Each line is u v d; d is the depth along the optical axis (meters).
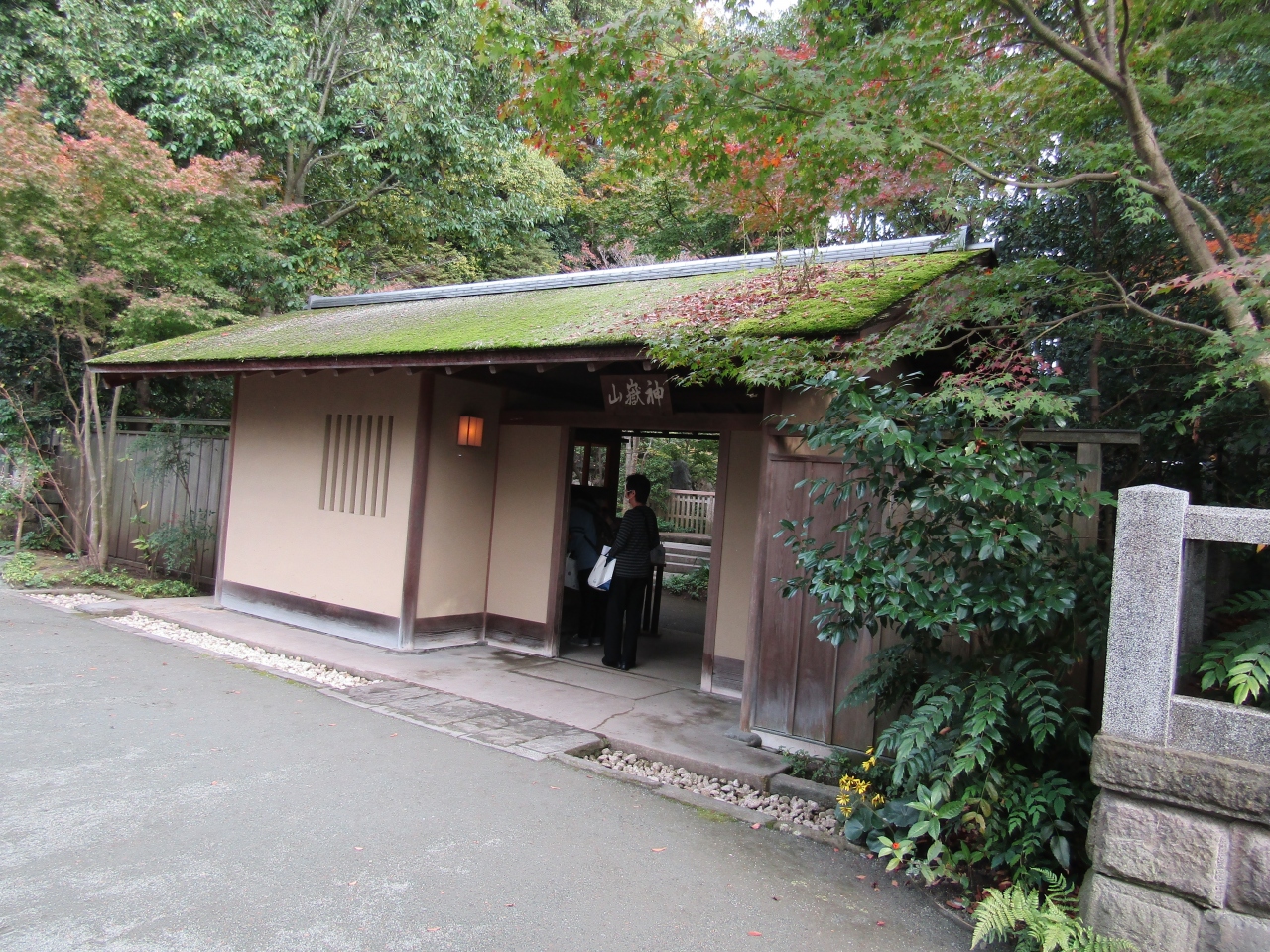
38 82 12.96
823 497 4.12
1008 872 3.56
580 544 7.79
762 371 4.25
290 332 9.05
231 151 12.52
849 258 6.99
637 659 7.73
